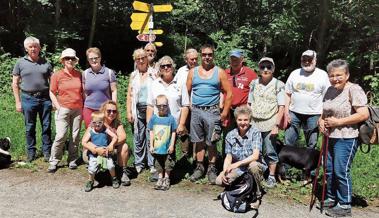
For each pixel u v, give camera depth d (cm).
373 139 462
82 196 513
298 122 574
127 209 481
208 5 1823
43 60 613
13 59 1215
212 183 568
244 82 565
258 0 1769
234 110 537
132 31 1888
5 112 898
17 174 579
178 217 465
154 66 599
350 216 485
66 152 666
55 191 525
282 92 550
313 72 561
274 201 520
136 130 595
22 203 486
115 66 1891
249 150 502
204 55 533
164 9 745
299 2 1474
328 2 1414
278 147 574
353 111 461
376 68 1349
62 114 584
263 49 1706
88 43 1722
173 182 573
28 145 625
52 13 1644
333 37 1507
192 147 646
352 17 1398
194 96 550
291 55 1725
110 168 533
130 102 598
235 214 480
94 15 1633
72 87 584
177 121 565
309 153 553
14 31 1662
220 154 670
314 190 514
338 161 475
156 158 547
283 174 582
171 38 1925
